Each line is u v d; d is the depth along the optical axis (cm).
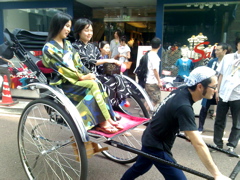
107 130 215
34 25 730
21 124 250
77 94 228
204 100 381
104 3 720
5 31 264
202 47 605
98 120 218
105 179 263
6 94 534
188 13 607
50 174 273
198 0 585
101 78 262
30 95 608
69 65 224
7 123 441
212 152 333
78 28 255
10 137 375
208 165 157
